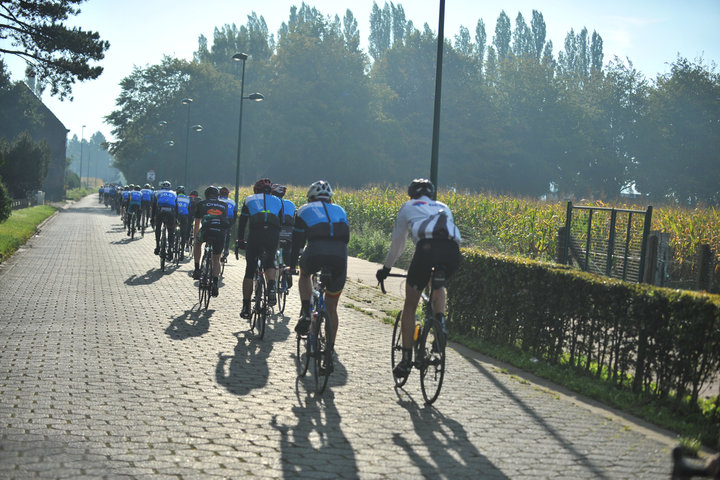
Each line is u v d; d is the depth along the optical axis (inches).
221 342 314.8
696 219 637.3
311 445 183.2
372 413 216.2
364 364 286.2
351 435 193.3
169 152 2893.7
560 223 680.4
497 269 329.7
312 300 257.9
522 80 3245.6
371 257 784.9
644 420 220.8
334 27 3267.7
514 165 3149.6
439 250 223.1
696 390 218.5
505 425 208.7
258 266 343.6
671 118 2869.1
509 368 290.2
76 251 735.1
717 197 2827.3
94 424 191.3
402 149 3038.9
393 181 3006.9
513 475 167.0
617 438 199.6
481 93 3157.0
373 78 3287.4
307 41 3031.5
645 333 240.1
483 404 232.2
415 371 271.3
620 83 3225.9
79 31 1253.1
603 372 264.4
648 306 239.1
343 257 242.8
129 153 2878.9
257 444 181.9
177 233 636.1
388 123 3019.2
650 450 189.2
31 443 173.8
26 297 418.9
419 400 234.1
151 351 287.9
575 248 553.0
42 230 1039.6
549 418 218.1
